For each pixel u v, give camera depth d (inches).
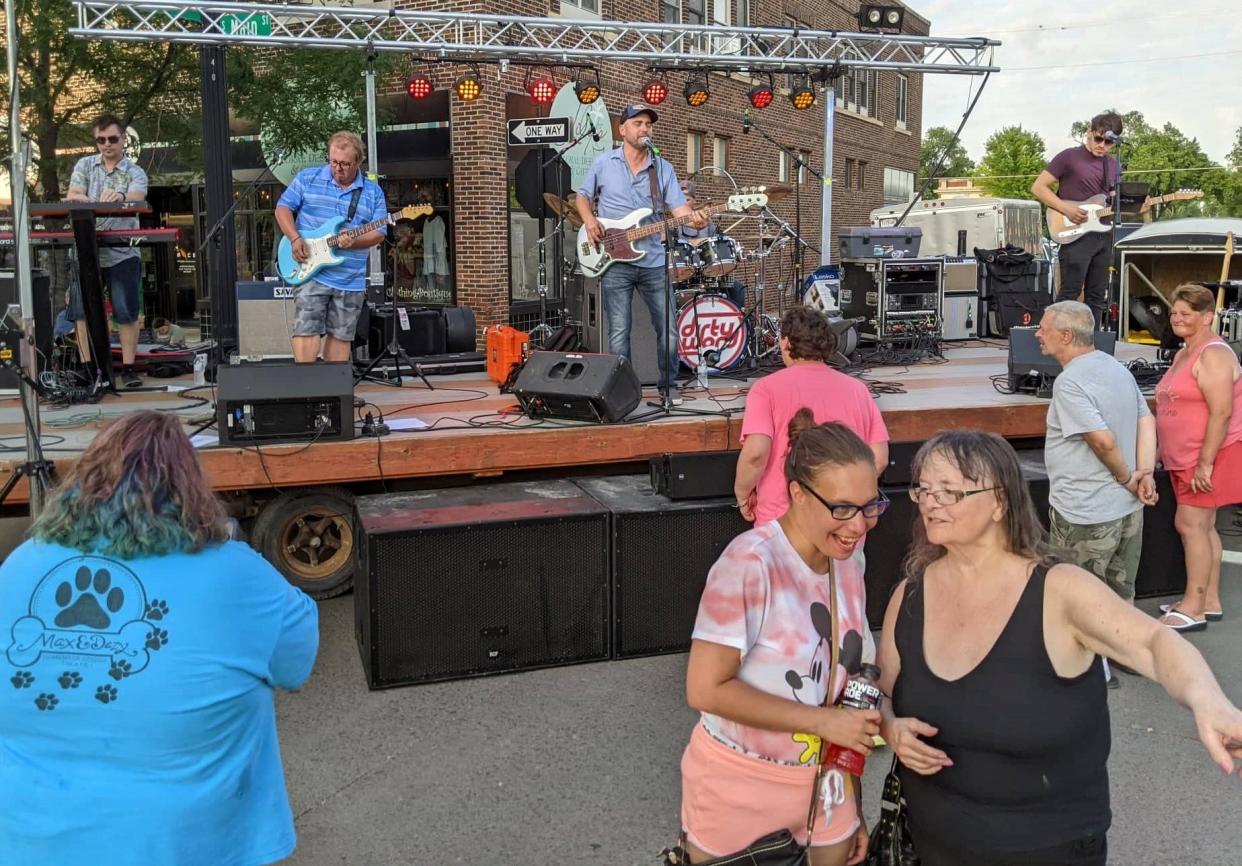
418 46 324.8
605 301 256.4
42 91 422.9
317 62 447.8
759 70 359.9
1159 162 2306.8
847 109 917.2
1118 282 415.2
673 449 220.7
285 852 76.7
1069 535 177.2
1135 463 174.4
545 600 179.2
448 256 529.3
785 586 79.5
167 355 298.8
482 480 222.5
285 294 294.8
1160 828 130.1
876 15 356.2
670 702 167.5
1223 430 187.5
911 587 82.8
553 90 370.6
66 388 253.9
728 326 318.3
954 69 358.9
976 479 76.0
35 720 67.7
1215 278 402.6
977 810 75.7
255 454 191.0
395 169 526.6
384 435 203.3
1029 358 256.2
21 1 388.5
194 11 296.4
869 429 157.8
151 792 68.0
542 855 123.3
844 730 75.9
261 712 75.2
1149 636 69.2
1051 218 324.8
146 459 70.7
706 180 697.0
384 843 125.7
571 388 215.2
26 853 67.4
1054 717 73.4
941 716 76.6
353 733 156.0
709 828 81.4
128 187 281.6
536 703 167.0
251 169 536.7
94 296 251.9
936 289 367.6
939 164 378.9
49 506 71.9
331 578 207.8
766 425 155.7
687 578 186.4
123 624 68.4
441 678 174.6
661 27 340.2
